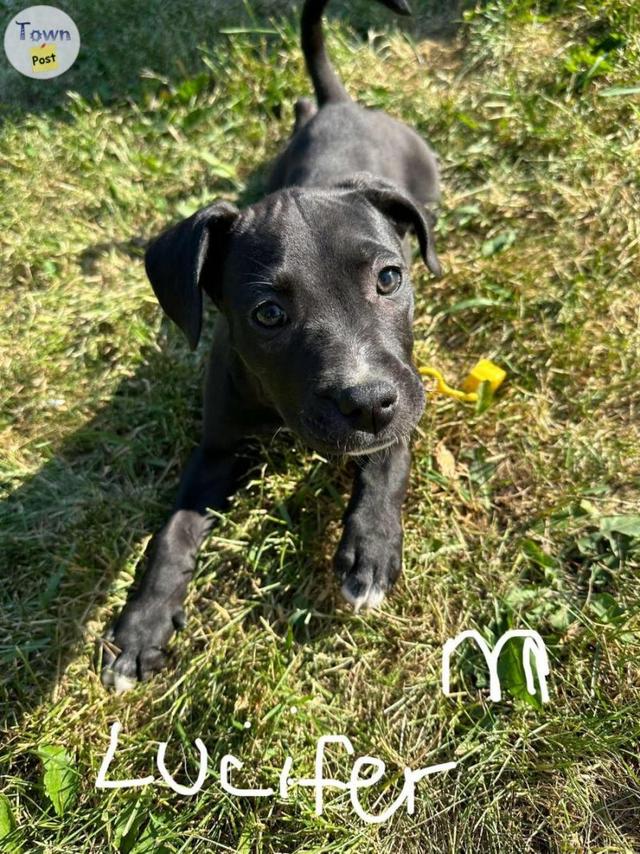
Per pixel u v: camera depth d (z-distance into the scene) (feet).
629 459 1.29
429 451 1.31
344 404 0.95
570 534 1.22
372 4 2.12
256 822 1.01
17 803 1.07
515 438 1.33
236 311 1.08
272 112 1.95
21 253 1.73
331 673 1.14
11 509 1.37
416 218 1.17
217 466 1.31
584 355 1.40
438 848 1.00
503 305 1.48
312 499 1.28
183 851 1.01
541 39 1.94
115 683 1.14
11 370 1.55
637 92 1.74
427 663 1.13
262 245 1.05
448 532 1.24
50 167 1.89
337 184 1.17
